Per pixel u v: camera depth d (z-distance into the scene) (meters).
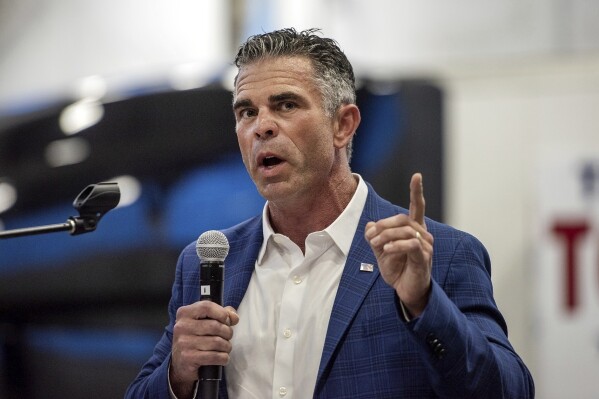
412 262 4.14
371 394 4.53
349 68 5.14
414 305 4.24
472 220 10.91
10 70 13.74
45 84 13.53
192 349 4.44
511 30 11.43
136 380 5.13
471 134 11.08
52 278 10.55
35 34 13.66
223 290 4.83
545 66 11.07
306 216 5.03
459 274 4.76
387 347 4.58
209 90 10.51
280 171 4.79
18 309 10.60
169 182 10.38
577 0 11.18
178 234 10.24
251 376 4.81
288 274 4.95
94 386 10.27
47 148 10.94
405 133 10.29
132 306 10.34
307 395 4.66
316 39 5.02
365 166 10.12
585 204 10.52
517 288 10.66
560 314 10.43
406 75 11.52
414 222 4.18
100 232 10.45
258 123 4.79
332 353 4.59
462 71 11.38
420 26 11.83
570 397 10.29
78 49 13.43
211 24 12.73
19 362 10.48
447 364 4.18
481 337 4.36
